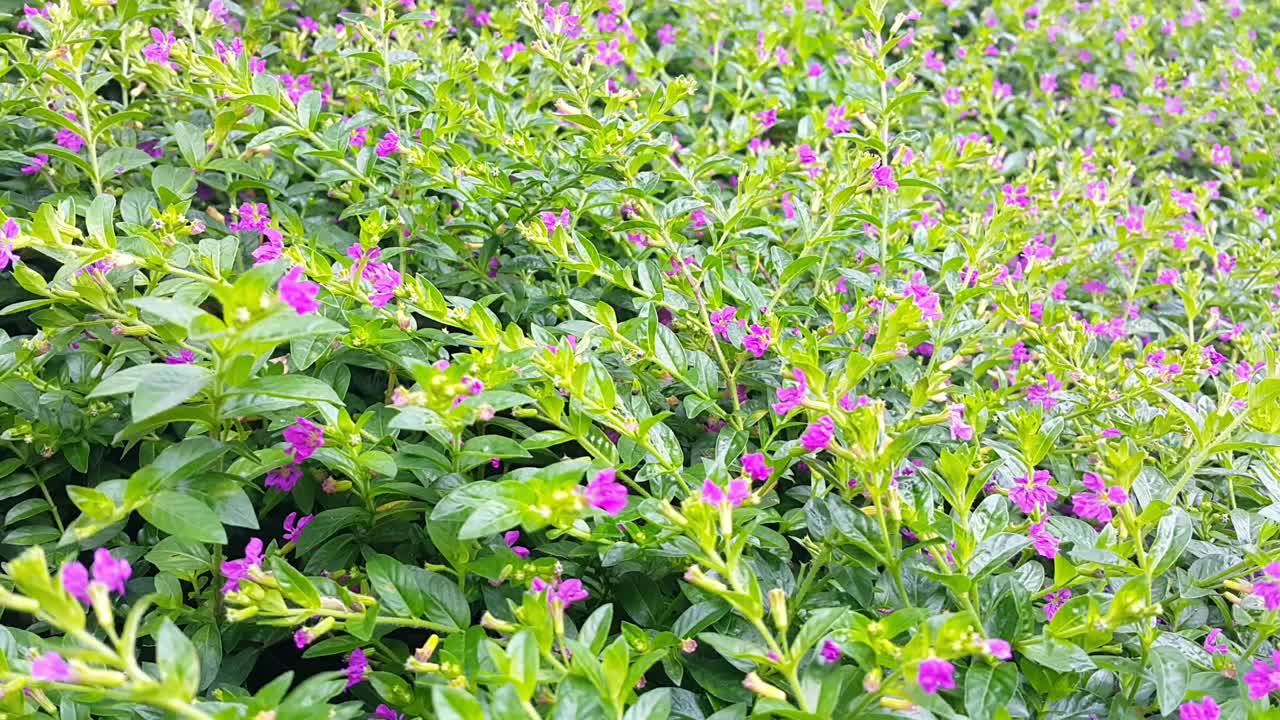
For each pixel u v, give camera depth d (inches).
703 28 168.2
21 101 110.2
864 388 108.8
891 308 104.8
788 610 75.8
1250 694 66.7
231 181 116.0
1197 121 179.9
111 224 78.2
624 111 127.2
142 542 87.0
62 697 65.0
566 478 64.2
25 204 109.3
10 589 80.9
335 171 115.9
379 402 100.8
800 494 89.4
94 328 84.1
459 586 74.7
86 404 90.3
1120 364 106.6
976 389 96.2
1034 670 71.8
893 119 126.6
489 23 152.6
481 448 72.3
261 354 64.1
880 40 120.8
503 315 114.7
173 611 76.0
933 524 75.3
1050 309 110.7
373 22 125.3
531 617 64.1
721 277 100.3
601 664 64.2
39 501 87.9
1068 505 101.0
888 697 61.9
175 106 130.7
